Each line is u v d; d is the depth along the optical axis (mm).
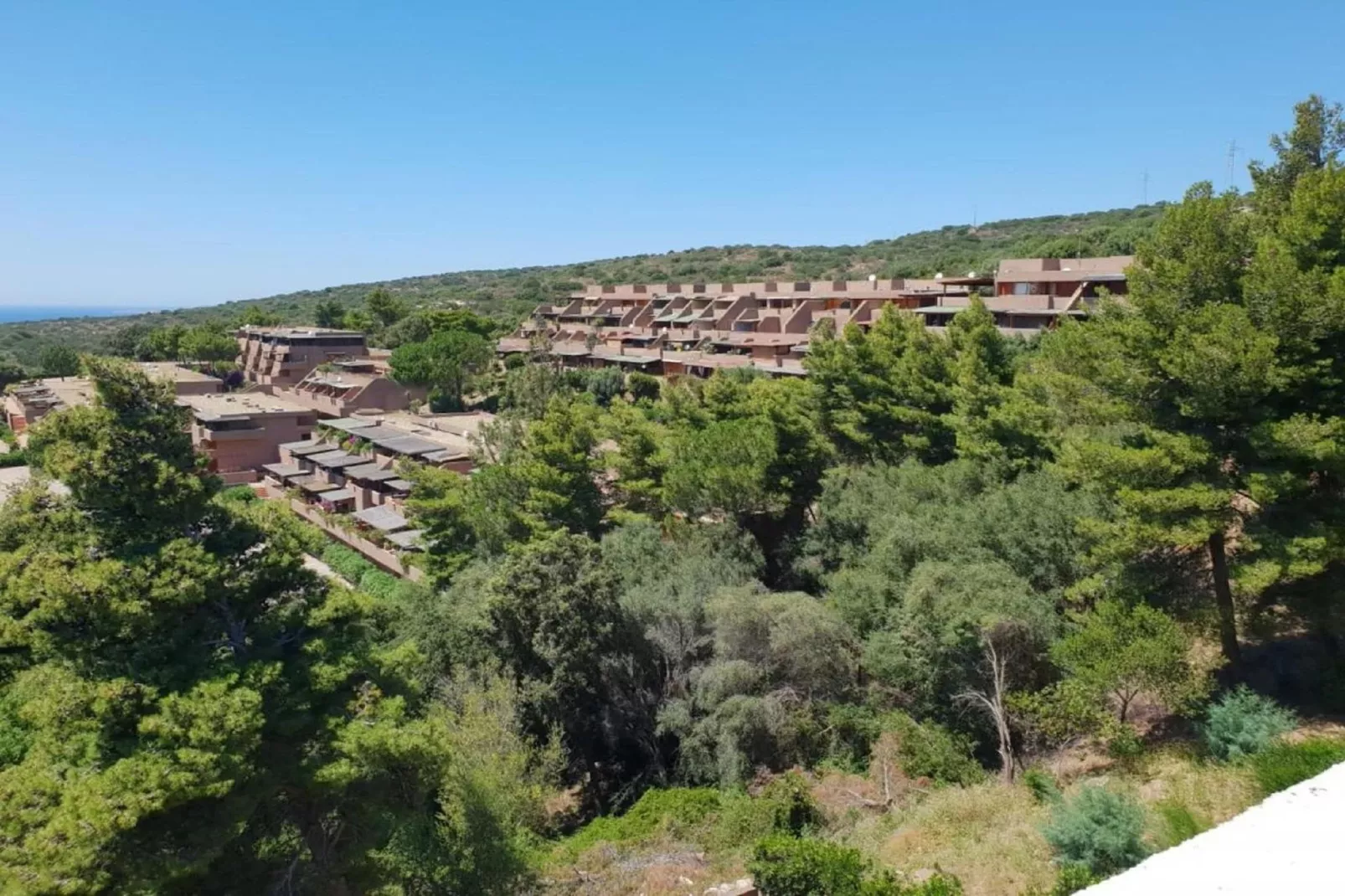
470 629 25250
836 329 70375
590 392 71188
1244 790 12859
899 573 23859
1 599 12367
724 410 43750
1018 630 19125
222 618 14148
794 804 18203
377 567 44812
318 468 58344
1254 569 16609
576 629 24094
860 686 23219
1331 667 17562
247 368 107625
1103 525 19516
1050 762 17922
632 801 23266
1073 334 24141
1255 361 16516
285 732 13234
